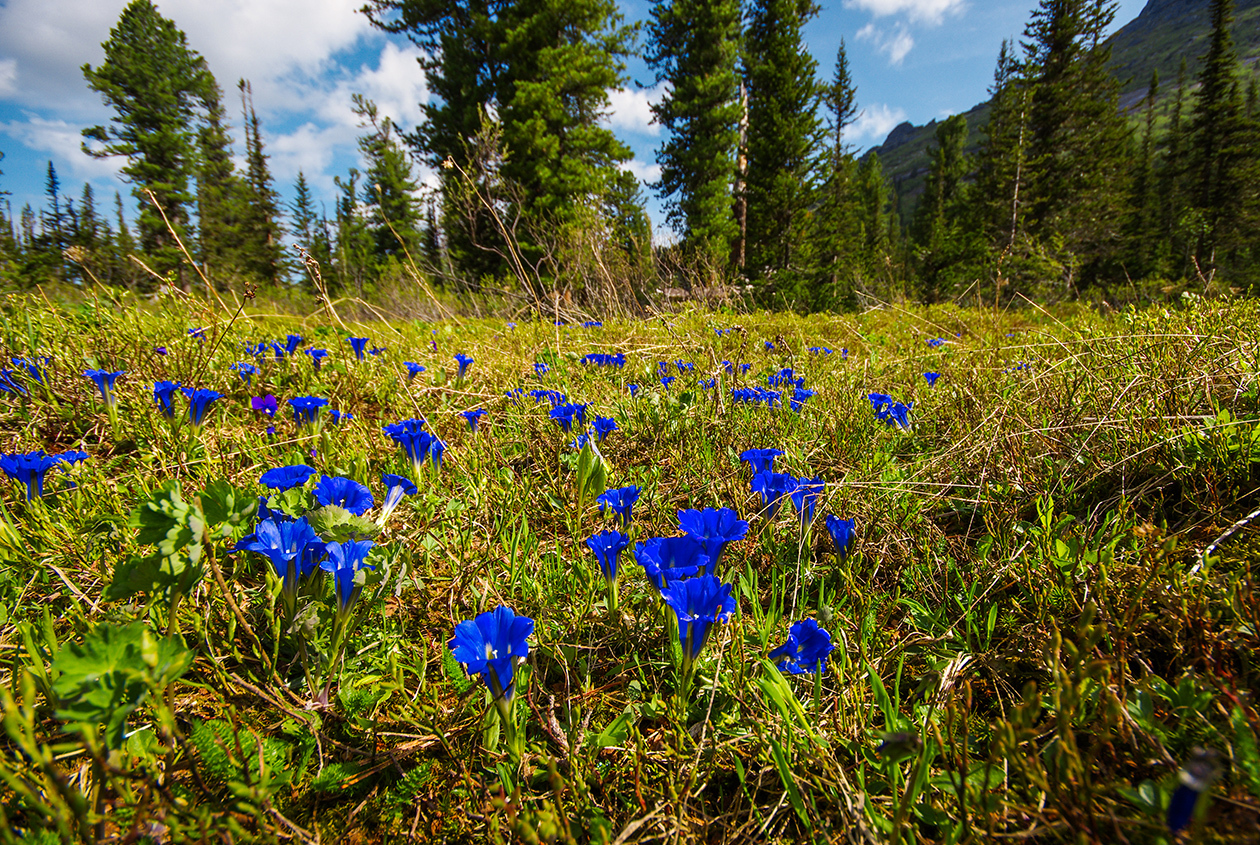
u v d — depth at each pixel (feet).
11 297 13.02
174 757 3.77
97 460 8.56
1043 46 114.42
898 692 4.55
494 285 36.17
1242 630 4.33
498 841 3.41
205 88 129.08
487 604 5.79
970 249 79.00
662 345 16.17
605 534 5.51
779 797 4.00
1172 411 7.52
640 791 3.86
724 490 8.39
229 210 126.52
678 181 99.09
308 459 8.68
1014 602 5.50
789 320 28.50
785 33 82.48
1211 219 122.11
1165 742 3.76
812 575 6.50
